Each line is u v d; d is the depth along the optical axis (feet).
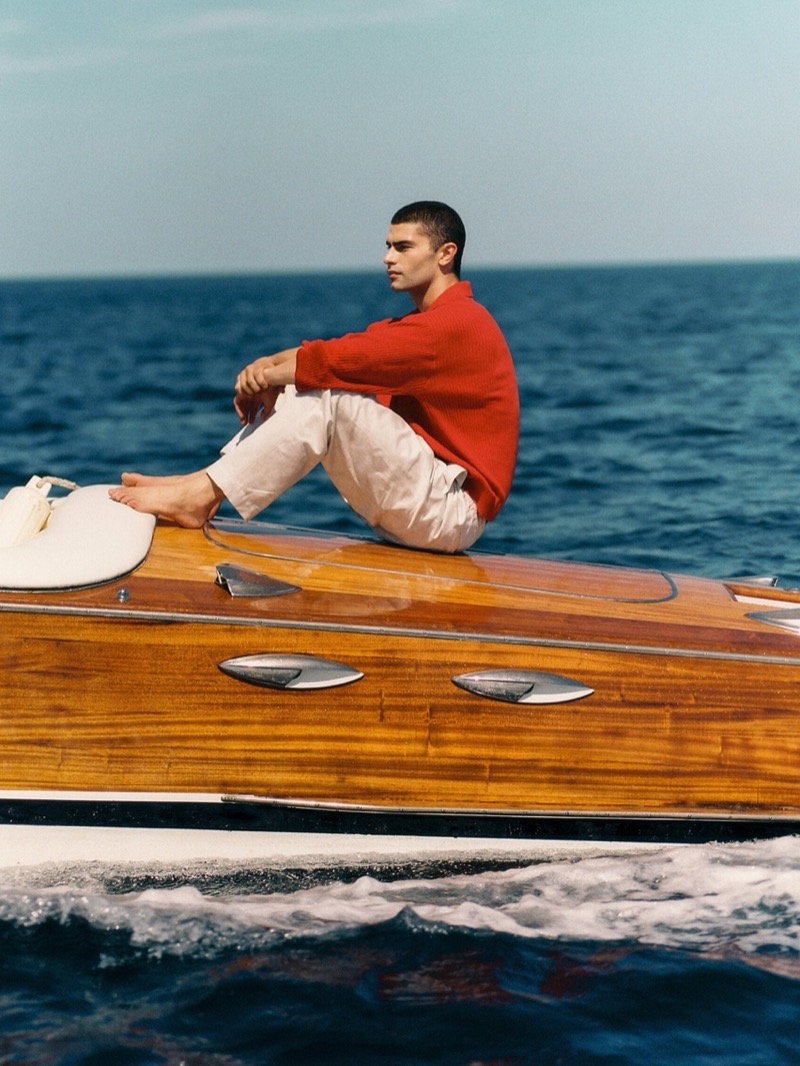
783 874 12.78
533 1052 10.30
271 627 12.43
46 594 12.30
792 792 13.14
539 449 40.04
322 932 11.80
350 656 12.55
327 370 13.93
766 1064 10.23
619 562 24.50
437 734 12.71
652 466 35.42
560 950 11.64
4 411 55.11
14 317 205.57
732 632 13.48
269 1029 10.44
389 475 14.33
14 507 13.88
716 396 54.80
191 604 12.48
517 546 26.03
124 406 57.93
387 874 12.84
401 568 14.39
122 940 11.59
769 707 13.05
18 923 11.76
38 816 12.28
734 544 25.75
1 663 12.14
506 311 197.06
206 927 11.81
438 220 14.90
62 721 12.24
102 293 451.94
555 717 12.82
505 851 12.98
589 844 13.07
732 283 364.17
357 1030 10.46
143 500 14.37
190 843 12.50
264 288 517.55
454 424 14.88
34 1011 10.59
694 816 13.05
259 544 14.65
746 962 11.50
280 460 14.14
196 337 136.87
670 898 12.48
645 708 12.93
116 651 12.26
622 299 243.60
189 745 12.39
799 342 93.04
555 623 13.15
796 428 42.52
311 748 12.55
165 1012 10.62
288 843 12.65
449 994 10.94
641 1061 10.23
